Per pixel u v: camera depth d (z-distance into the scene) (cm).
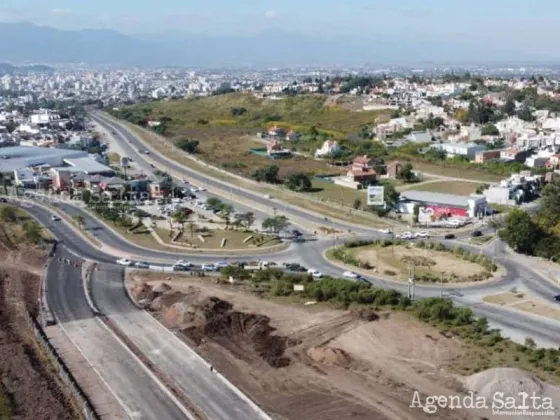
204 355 6681
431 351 6738
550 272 9700
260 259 10556
